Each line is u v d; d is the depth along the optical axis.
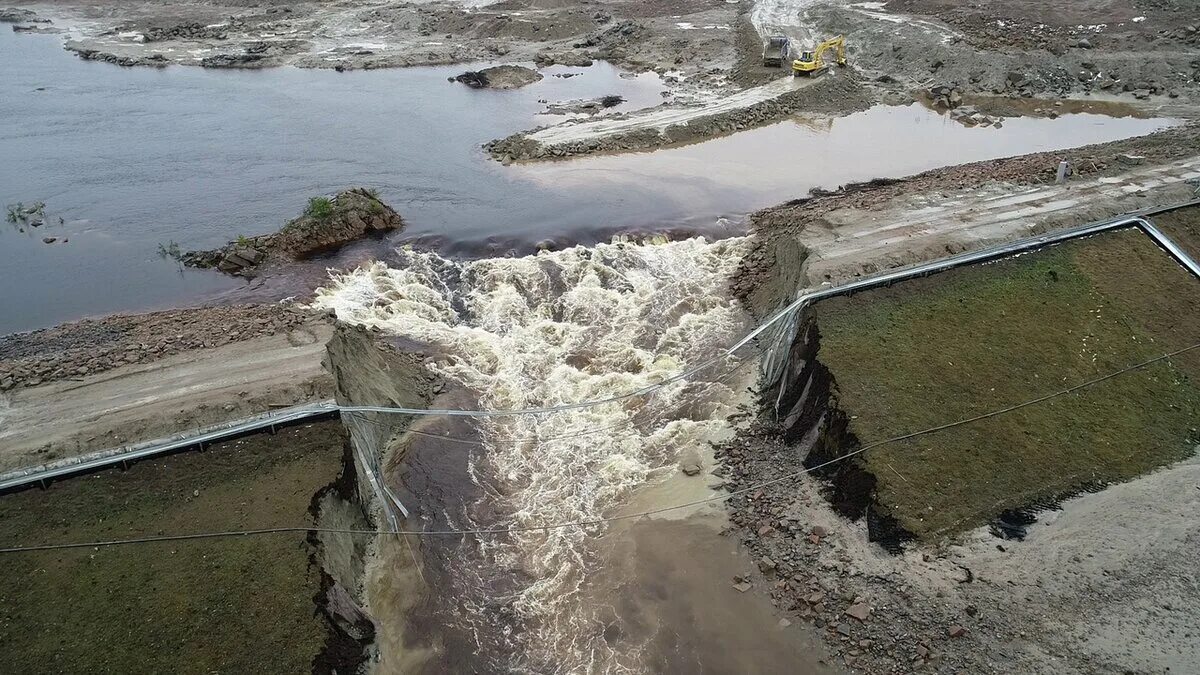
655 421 30.17
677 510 26.11
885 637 21.16
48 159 55.19
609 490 27.17
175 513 21.97
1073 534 23.23
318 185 50.50
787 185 49.44
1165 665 19.88
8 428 24.39
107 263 41.41
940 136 57.31
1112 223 34.56
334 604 20.88
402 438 28.94
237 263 40.41
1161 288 31.81
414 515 26.11
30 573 20.27
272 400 25.44
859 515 24.34
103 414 24.88
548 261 39.91
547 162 54.22
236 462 23.38
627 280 39.00
